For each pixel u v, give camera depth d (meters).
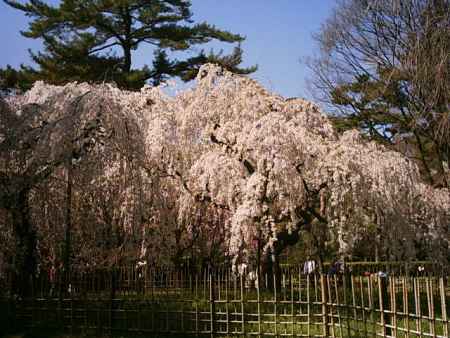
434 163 23.59
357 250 15.41
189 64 26.56
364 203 12.45
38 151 11.11
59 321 10.54
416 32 18.36
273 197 12.32
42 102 13.93
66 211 11.62
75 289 10.57
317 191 12.35
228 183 12.34
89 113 11.27
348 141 13.52
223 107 13.47
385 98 23.05
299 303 9.16
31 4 24.52
